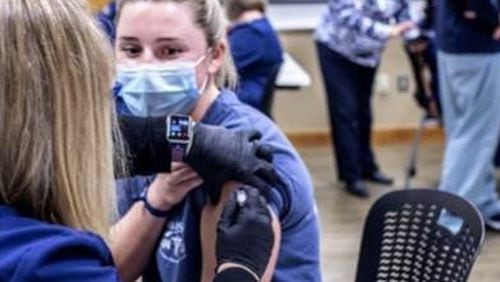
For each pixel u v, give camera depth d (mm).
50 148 829
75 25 853
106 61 882
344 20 4438
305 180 1240
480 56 3748
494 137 3893
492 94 3814
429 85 4438
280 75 4211
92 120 860
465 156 3893
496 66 3773
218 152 1119
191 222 1233
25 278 753
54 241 783
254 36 3639
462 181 3916
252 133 1168
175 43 1288
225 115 1298
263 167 1132
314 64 5746
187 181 1179
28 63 814
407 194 1529
